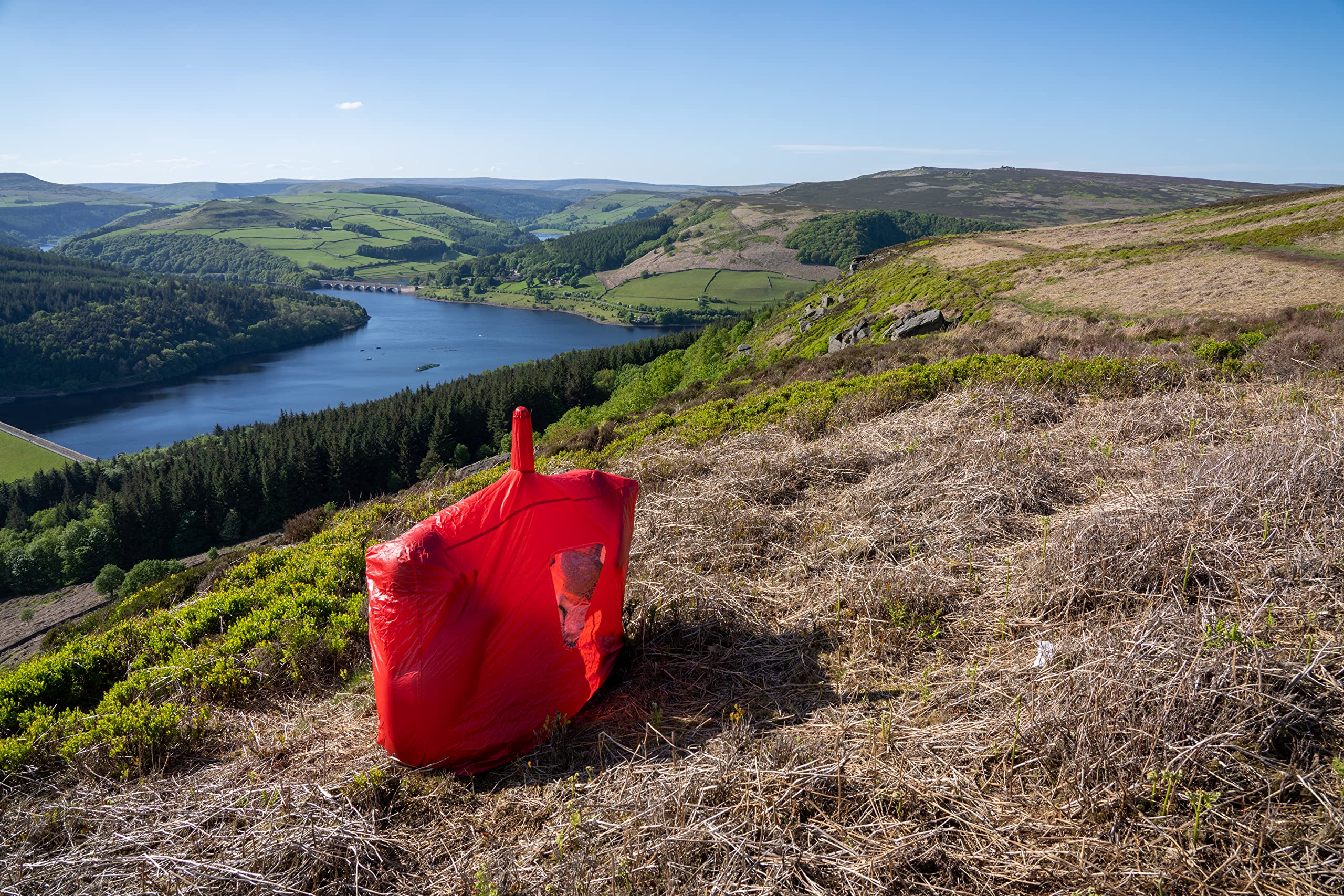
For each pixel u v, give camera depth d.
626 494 3.53
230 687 4.23
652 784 2.64
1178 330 15.62
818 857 2.22
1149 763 2.28
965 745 2.60
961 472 5.04
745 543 4.67
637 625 3.86
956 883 2.11
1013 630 3.27
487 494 3.18
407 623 2.89
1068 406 6.79
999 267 40.44
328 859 2.48
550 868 2.34
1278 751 2.28
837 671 3.27
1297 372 6.95
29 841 2.81
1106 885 2.00
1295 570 3.02
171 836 2.70
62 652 5.66
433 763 2.92
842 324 46.69
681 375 50.81
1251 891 1.91
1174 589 3.12
